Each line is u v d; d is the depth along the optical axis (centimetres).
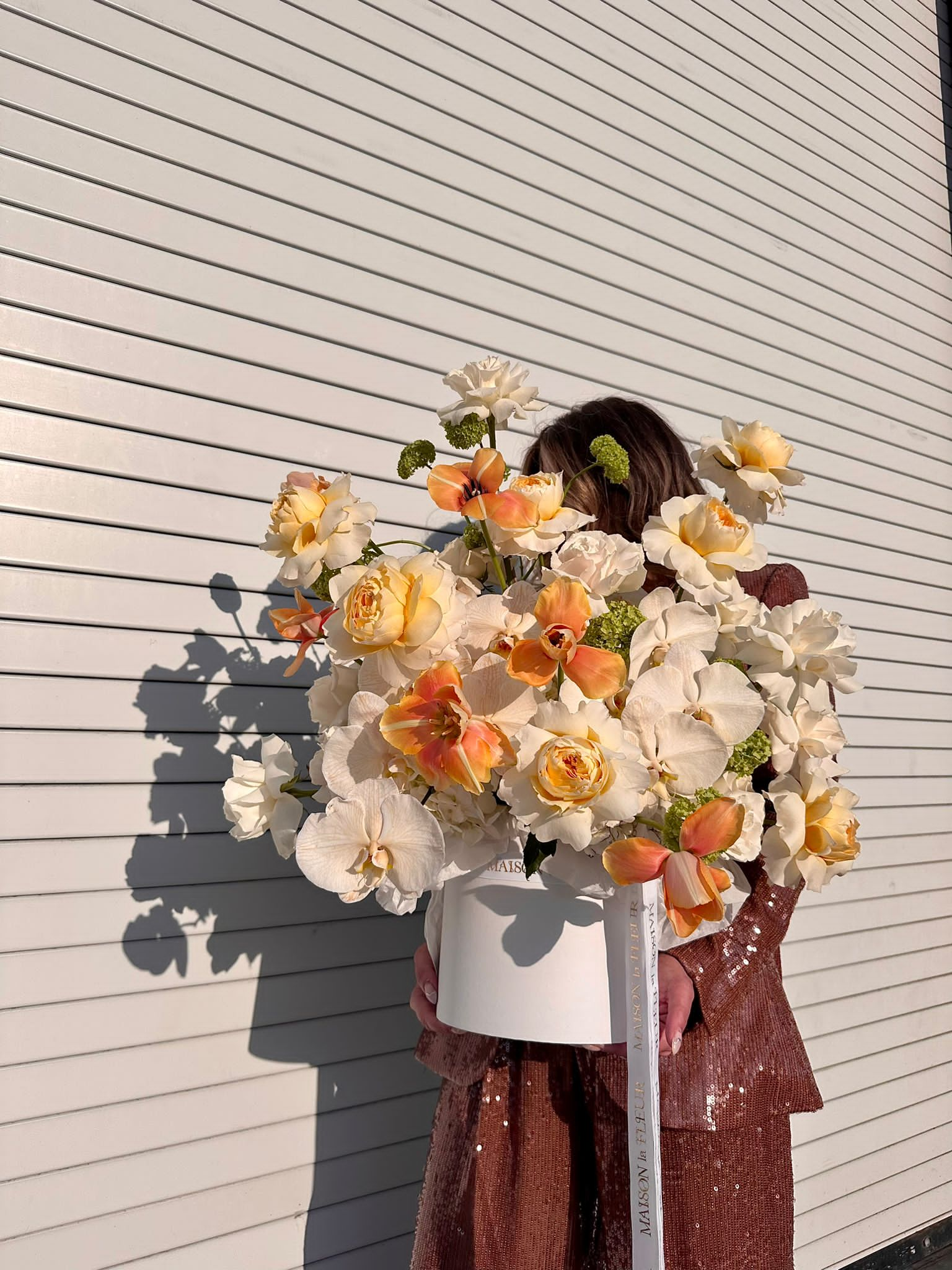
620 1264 111
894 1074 241
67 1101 126
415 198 171
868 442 261
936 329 291
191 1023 137
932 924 259
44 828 127
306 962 150
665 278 214
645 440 121
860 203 271
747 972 110
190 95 146
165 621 139
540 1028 87
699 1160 112
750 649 90
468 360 176
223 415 146
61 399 132
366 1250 152
